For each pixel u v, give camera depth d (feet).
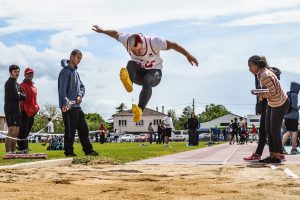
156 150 53.78
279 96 27.45
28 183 17.61
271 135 28.22
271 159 28.25
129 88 23.16
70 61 36.19
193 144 80.33
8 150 35.24
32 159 31.81
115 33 24.30
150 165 27.61
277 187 16.21
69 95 35.91
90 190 15.61
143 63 23.70
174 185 16.96
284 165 26.27
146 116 373.20
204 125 398.01
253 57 27.86
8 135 35.06
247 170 23.43
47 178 19.95
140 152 45.83
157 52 23.63
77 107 36.29
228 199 13.62
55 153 43.14
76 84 36.19
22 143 37.99
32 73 38.14
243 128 97.55
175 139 250.98
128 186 16.57
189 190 15.46
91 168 25.84
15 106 34.91
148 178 19.60
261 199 13.61
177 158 36.14
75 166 27.68
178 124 465.47
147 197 14.03
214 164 27.84
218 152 48.78
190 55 24.31
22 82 37.88
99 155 37.35
